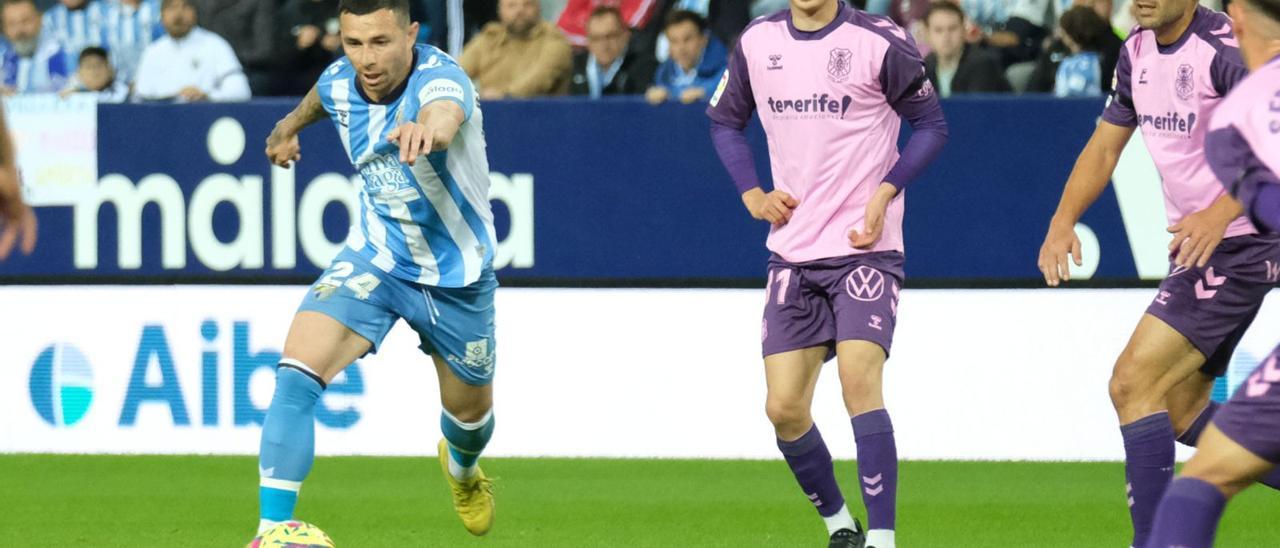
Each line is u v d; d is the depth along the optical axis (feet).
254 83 100.32
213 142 92.32
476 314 60.85
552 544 68.13
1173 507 40.50
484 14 99.55
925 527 71.92
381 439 92.63
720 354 90.84
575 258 91.20
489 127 90.94
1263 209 40.16
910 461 89.86
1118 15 101.24
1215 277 58.34
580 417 91.91
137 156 92.89
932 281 89.25
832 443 90.84
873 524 58.59
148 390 93.50
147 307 93.30
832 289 60.44
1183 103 57.62
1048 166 87.81
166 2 99.19
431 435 92.32
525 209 91.25
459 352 61.26
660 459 91.35
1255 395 40.22
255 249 92.32
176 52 99.45
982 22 96.48
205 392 92.99
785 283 61.21
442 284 59.26
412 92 57.00
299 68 100.58
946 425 89.76
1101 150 61.52
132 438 93.76
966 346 89.40
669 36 93.40
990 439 89.56
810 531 71.20
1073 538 69.21
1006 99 87.76
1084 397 88.74
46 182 93.71
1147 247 87.35
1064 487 82.23
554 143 90.68
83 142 93.25
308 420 55.93
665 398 91.35
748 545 67.92
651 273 90.84
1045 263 61.41
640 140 90.17
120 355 93.66
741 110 63.46
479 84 95.55
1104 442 88.94
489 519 67.87
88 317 93.81
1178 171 58.80
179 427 93.30
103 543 68.28
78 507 77.51
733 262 90.27
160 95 99.71
